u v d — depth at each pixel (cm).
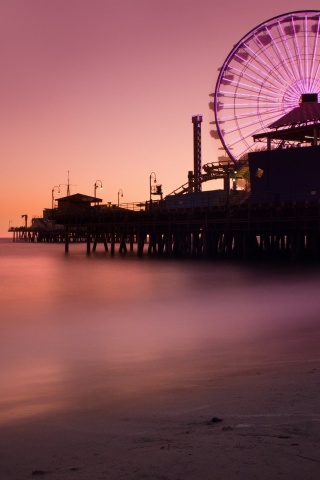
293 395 649
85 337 1581
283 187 5600
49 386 896
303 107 5869
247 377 841
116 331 1686
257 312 2048
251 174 5847
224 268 4697
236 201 6334
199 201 6781
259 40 6244
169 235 6550
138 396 746
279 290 2880
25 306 2462
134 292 3022
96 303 2545
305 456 389
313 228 5112
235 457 393
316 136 5453
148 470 381
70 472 396
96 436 515
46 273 4638
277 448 409
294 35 6150
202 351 1256
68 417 629
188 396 708
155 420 573
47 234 18588
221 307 2252
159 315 2062
